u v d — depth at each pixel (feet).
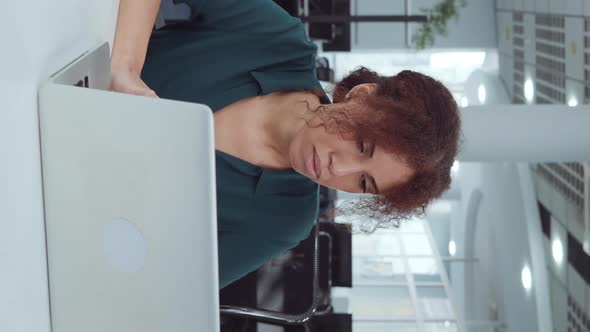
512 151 15.14
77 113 3.29
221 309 8.41
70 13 3.72
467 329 35.65
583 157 15.31
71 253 3.47
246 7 5.01
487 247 32.71
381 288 30.71
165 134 3.14
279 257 8.73
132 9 4.43
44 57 3.34
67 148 3.34
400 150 4.29
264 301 8.71
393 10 25.45
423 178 4.53
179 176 3.15
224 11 5.02
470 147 15.11
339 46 19.67
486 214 32.19
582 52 17.33
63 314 3.54
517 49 23.80
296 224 5.12
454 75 32.60
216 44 5.02
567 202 20.33
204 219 3.16
